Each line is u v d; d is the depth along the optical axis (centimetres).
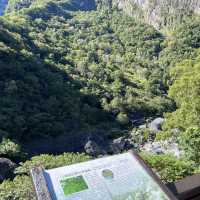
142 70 8469
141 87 7338
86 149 4272
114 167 540
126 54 9962
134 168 536
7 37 6731
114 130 5197
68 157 2045
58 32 10144
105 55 9288
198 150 1752
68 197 484
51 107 5294
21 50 6425
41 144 4453
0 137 3916
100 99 6219
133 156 564
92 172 529
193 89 2986
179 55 8881
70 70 6994
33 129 4631
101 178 516
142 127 5441
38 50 7500
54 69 6719
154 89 7269
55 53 7825
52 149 4409
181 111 2908
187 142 1795
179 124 2909
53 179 516
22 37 7631
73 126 5075
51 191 494
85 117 5506
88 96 6181
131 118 5941
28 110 4975
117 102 6103
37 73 5991
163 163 1417
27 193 1471
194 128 1841
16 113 4694
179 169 1411
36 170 532
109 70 7738
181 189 515
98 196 485
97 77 7169
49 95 5619
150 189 496
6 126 4356
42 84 5809
